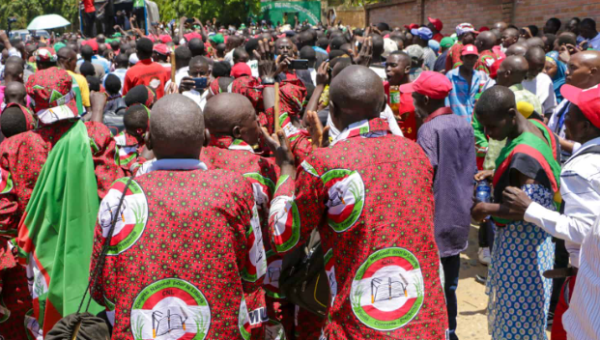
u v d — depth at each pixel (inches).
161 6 1503.4
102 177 149.7
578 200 106.7
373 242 94.7
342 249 96.8
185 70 294.8
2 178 149.0
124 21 952.3
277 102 128.3
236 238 94.9
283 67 152.3
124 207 91.2
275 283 132.2
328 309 100.1
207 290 91.1
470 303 203.0
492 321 143.6
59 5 2114.9
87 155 148.3
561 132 191.8
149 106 207.5
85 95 251.3
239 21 1492.4
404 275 95.0
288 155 109.7
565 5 495.8
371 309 94.3
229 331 93.0
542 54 229.9
